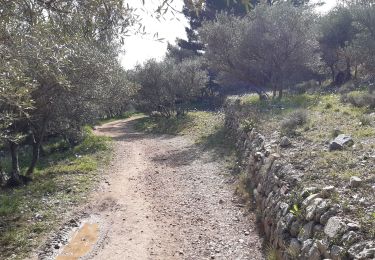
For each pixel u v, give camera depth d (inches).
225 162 556.4
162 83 1331.2
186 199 430.3
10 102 197.3
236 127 653.9
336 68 1230.3
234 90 1593.3
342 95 657.6
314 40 976.3
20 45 197.8
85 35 185.2
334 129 410.6
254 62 1000.9
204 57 1094.4
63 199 446.0
